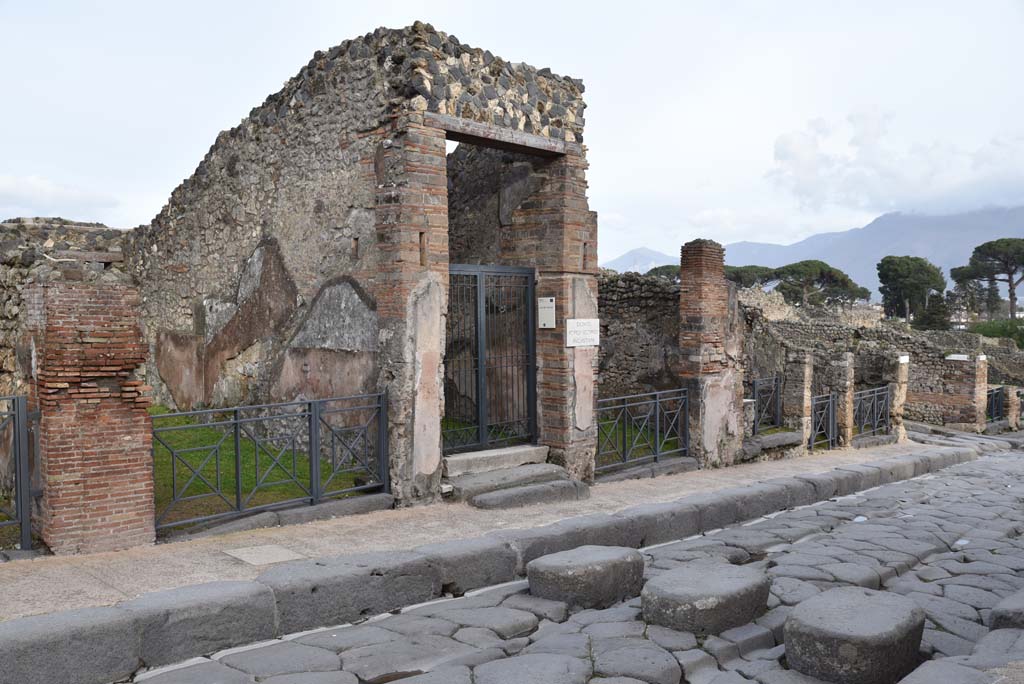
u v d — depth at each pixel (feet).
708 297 42.39
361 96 30.66
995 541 26.63
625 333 48.65
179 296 44.39
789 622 15.88
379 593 19.80
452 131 30.22
